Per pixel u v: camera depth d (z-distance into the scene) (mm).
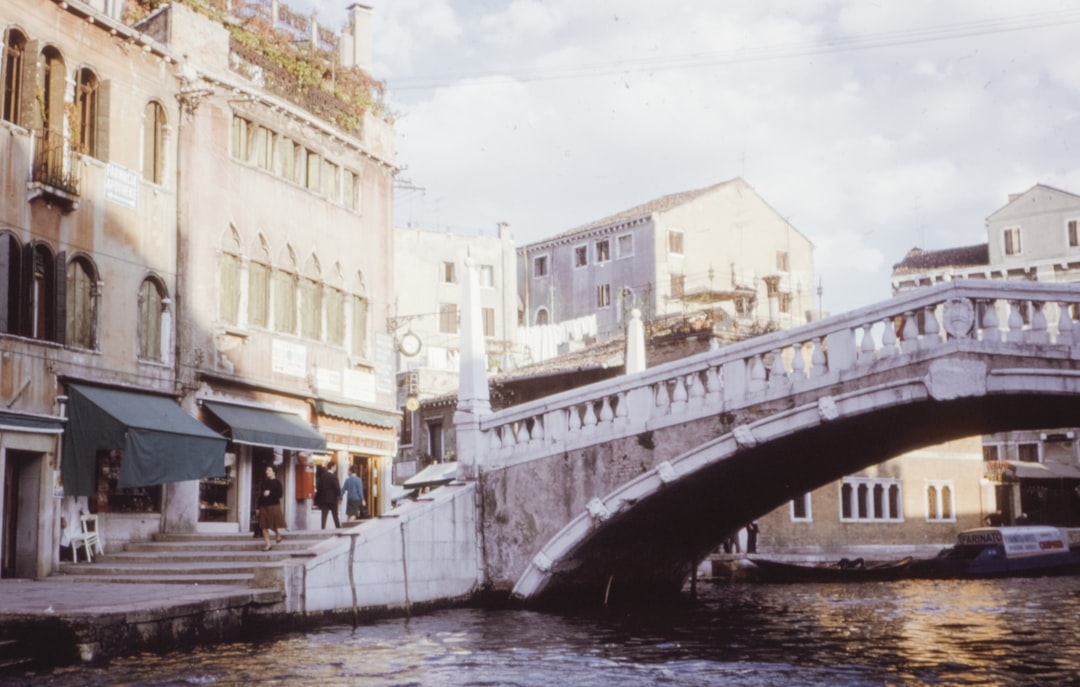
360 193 28406
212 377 22781
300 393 25344
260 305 24625
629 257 53781
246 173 24234
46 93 19562
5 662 11531
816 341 17578
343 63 29125
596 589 21766
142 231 21328
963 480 44438
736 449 17750
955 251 56688
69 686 10820
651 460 18531
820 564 32188
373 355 28500
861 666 13367
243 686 11172
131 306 20953
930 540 42594
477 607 19688
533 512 19531
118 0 22406
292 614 15750
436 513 18875
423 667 12773
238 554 18141
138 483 19094
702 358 18297
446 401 44781
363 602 17109
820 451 20172
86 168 19984
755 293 50656
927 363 16656
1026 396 16344
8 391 18031
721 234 54969
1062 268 52719
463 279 20688
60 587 16016
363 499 26344
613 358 40438
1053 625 18156
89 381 19719
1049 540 33062
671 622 18188
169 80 22250
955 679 12422
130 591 15164
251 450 24031
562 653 14125
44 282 19172
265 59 25406
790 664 13484
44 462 18672
